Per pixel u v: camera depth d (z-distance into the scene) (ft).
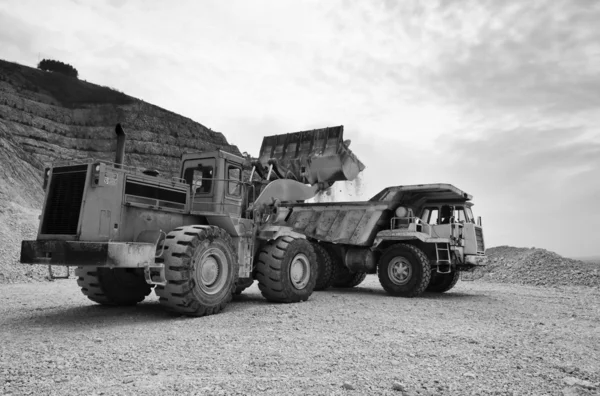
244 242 28.14
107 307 27.35
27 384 11.73
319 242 41.55
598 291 40.83
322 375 12.75
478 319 24.13
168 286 22.56
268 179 36.76
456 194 38.93
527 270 52.85
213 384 11.80
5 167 80.89
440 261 36.45
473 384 12.05
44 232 22.49
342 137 40.91
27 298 31.71
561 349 16.65
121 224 23.07
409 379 12.40
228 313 24.54
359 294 37.17
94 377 12.42
